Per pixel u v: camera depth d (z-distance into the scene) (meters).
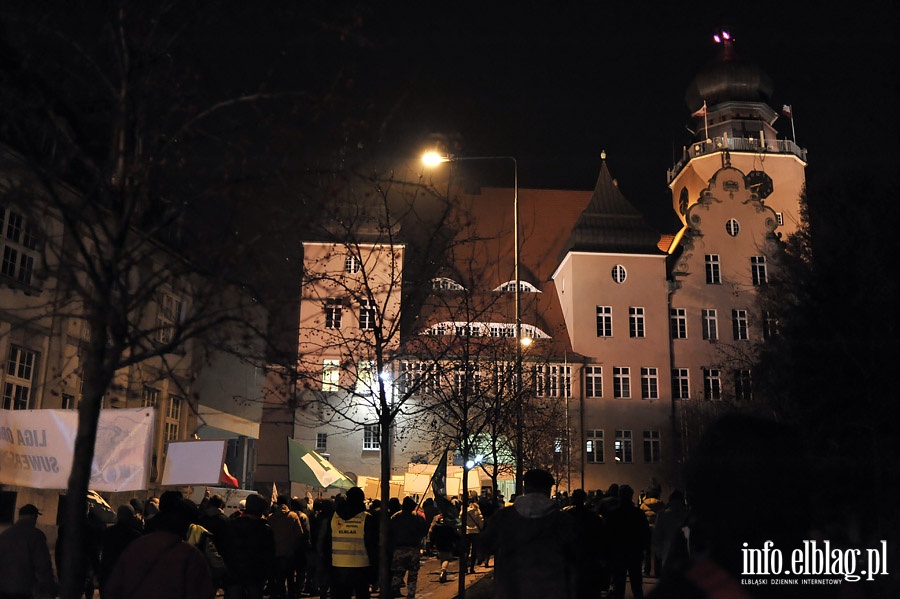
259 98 6.29
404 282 18.89
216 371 40.75
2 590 9.48
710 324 60.81
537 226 69.06
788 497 1.90
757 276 61.66
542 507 7.44
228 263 6.11
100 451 12.88
